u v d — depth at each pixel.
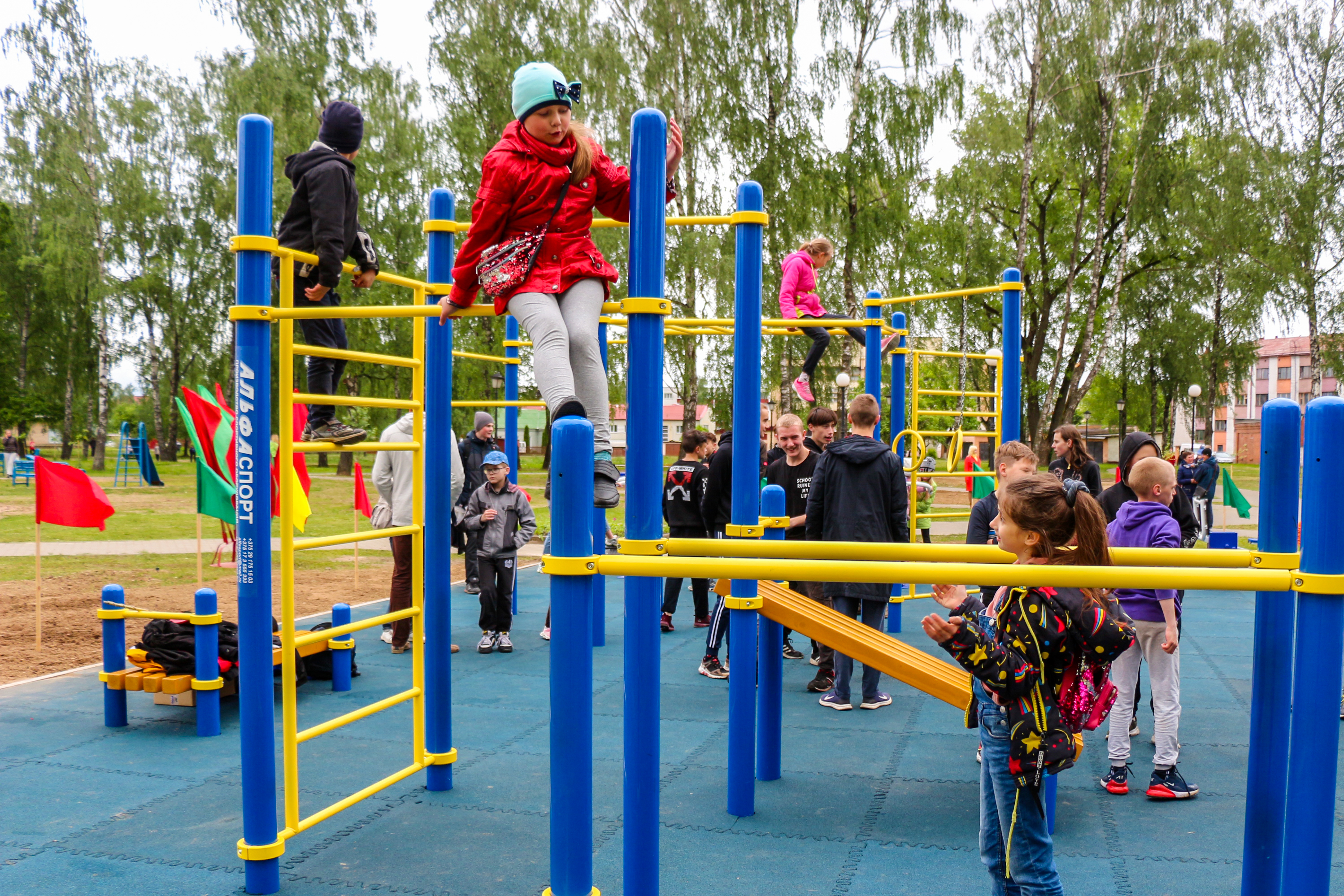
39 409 40.38
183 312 33.75
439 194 4.50
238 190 3.54
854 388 31.38
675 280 26.05
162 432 48.53
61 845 4.00
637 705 3.00
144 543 15.53
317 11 28.00
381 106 28.77
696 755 5.22
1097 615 2.54
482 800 4.53
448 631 4.63
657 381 3.14
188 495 25.88
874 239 27.08
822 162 26.73
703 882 3.63
